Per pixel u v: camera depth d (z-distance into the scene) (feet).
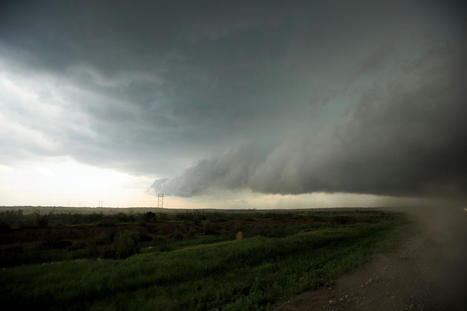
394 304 23.70
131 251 58.49
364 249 56.44
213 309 25.49
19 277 35.65
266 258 49.03
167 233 115.34
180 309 26.18
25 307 27.07
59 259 54.54
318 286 30.91
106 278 34.71
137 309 26.07
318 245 63.82
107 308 26.32
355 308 23.47
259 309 24.73
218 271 40.29
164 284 34.32
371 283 30.73
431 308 22.50
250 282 34.01
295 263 44.39
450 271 33.96
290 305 25.18
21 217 150.30
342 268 39.01
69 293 29.78
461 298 24.53
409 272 34.55
